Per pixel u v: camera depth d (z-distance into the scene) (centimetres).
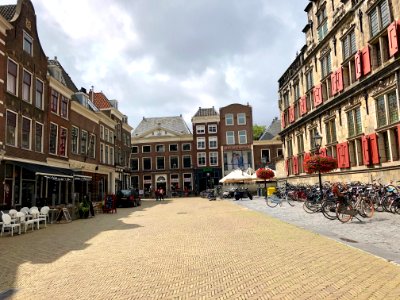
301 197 2155
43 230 1336
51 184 2389
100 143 3450
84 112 3006
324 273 568
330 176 2197
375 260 627
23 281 599
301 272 582
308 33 2608
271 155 5109
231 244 863
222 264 662
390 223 1031
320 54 2300
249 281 547
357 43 1770
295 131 2912
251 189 4003
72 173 2347
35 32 2162
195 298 481
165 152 5350
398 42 1426
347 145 1945
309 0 2506
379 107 1630
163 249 836
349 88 1847
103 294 514
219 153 5247
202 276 587
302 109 2680
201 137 5306
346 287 495
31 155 2070
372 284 500
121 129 4309
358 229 973
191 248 833
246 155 5150
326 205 1266
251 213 1636
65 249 895
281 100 3328
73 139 2791
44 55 2266
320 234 932
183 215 1750
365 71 1689
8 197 1831
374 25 1634
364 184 1600
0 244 1010
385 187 1357
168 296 494
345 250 725
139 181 5325
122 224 1445
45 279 608
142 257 754
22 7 2012
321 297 461
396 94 1471
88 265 701
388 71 1498
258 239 917
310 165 1602
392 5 1477
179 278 581
